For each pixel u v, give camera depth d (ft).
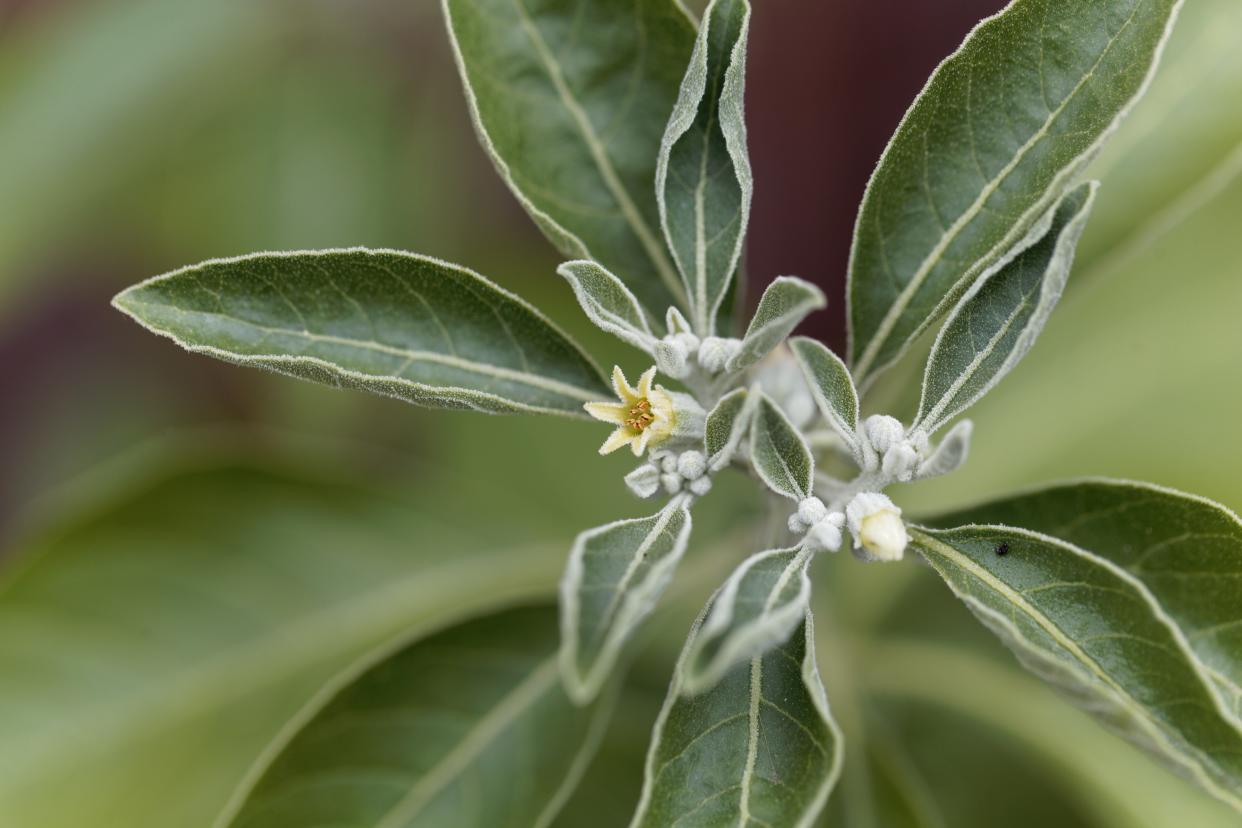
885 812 1.07
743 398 0.95
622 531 0.95
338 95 1.32
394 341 1.00
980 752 1.12
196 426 1.36
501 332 1.01
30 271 1.31
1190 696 0.92
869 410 1.09
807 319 1.48
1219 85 1.08
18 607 1.12
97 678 1.12
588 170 1.04
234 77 1.31
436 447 1.28
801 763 0.94
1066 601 0.94
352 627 1.15
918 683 1.14
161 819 1.10
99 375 1.38
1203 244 1.16
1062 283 0.94
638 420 0.99
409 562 1.17
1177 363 1.14
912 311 1.01
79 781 1.10
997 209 0.99
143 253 1.33
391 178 1.33
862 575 1.17
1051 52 0.98
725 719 0.95
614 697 1.06
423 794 1.03
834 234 1.50
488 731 1.04
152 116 1.30
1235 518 0.97
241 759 1.11
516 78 1.04
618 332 0.98
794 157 1.52
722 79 1.00
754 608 0.93
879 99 1.51
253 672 1.13
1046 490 1.01
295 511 1.16
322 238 1.31
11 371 1.49
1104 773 1.10
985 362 0.96
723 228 1.01
